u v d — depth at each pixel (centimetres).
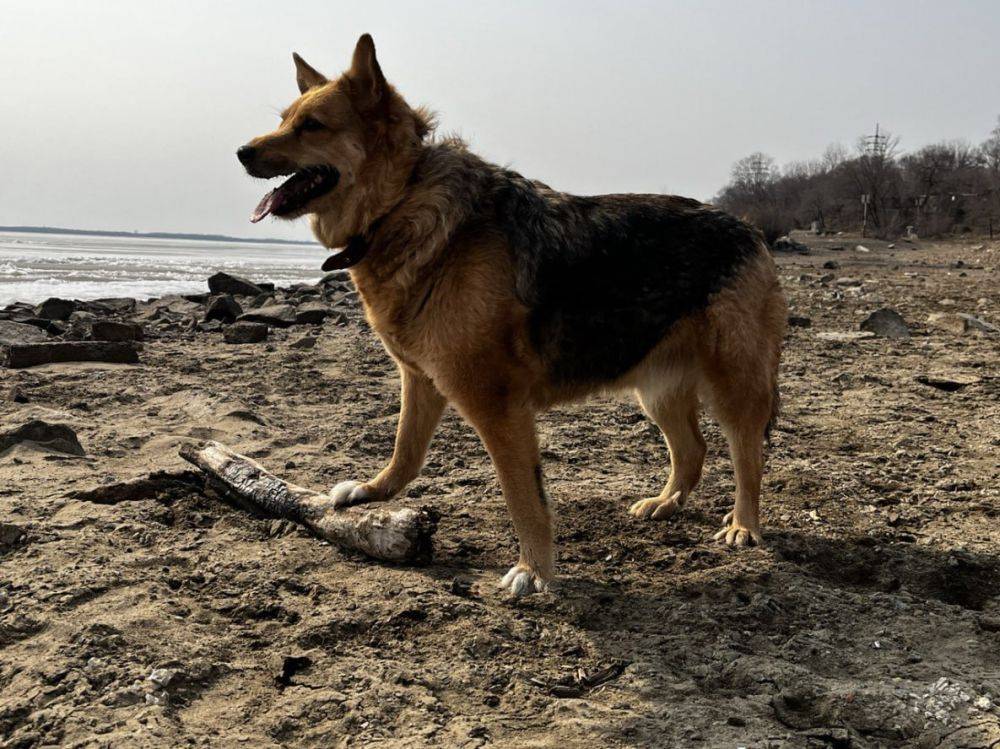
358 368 353
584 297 184
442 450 250
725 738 142
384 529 182
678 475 214
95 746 136
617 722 144
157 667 151
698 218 197
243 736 141
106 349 346
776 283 203
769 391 201
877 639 165
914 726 145
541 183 194
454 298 177
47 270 1324
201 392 293
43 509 198
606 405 299
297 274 1596
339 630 162
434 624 165
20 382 302
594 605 174
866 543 197
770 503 218
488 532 200
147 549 185
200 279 1220
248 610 167
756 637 166
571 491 224
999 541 199
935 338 443
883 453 253
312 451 244
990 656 161
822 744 141
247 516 201
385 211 180
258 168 179
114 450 238
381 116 180
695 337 196
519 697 150
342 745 140
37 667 150
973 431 271
